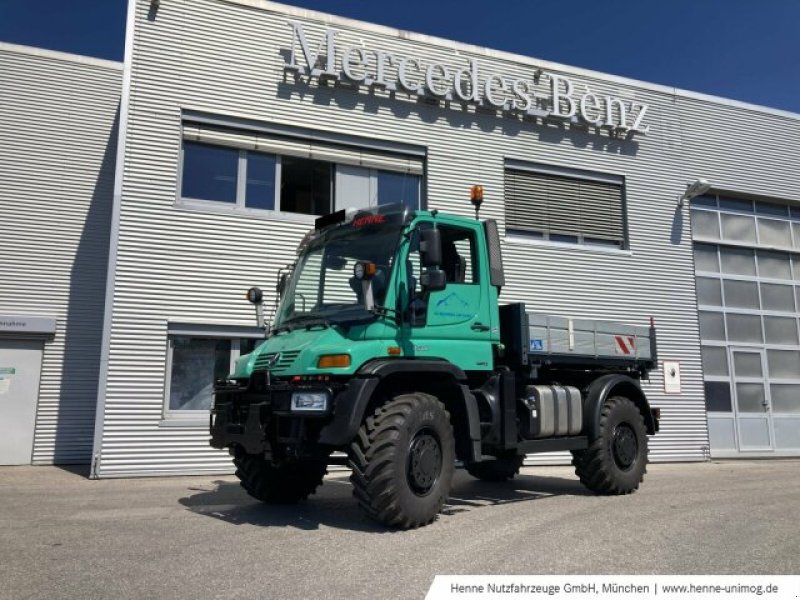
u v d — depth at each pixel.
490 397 7.08
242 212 11.42
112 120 13.21
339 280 6.71
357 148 12.47
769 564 4.81
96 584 4.27
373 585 4.25
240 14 11.84
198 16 11.55
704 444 14.30
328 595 4.04
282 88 11.94
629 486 8.52
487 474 9.77
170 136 11.09
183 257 10.91
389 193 12.70
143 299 10.56
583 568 4.67
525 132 13.85
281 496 7.41
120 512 6.99
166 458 10.39
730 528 6.12
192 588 4.19
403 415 5.92
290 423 5.92
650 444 13.81
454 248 7.02
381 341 6.13
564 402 8.12
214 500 7.89
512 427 7.19
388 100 12.72
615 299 14.07
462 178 13.12
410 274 6.48
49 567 4.68
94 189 12.89
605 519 6.56
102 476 9.99
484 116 13.51
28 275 12.24
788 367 15.88
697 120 15.73
